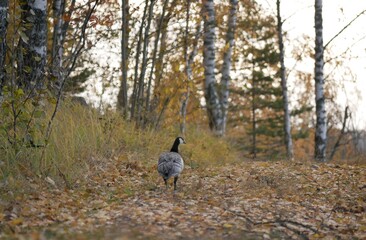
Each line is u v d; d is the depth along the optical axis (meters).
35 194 10.80
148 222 9.29
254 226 9.55
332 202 12.09
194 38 21.42
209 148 20.02
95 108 16.86
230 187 13.27
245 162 19.12
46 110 13.93
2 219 9.12
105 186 12.52
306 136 45.03
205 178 14.52
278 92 42.81
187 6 20.09
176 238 8.44
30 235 8.13
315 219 10.34
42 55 14.33
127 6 18.95
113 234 8.31
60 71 15.00
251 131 44.66
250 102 44.28
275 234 9.11
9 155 12.02
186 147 18.45
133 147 16.78
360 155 23.91
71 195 11.35
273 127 44.16
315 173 15.84
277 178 14.10
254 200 11.58
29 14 14.19
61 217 9.51
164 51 19.94
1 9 11.57
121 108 18.58
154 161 16.11
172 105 19.91
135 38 20.55
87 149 14.30
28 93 13.16
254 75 41.31
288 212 10.70
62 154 12.95
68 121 14.46
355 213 11.12
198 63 20.86
